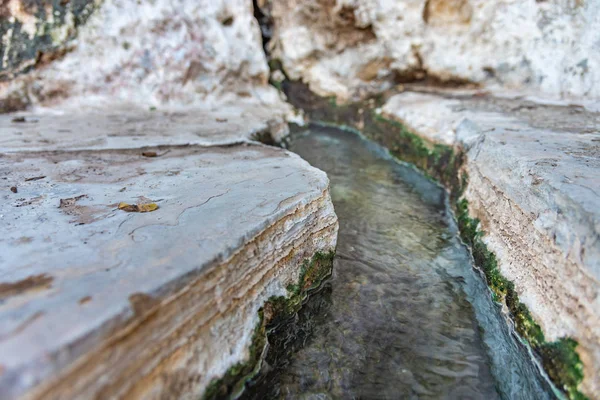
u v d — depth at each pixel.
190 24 5.50
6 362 1.05
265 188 2.44
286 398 1.94
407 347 2.27
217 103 5.77
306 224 2.37
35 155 3.13
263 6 7.45
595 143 2.93
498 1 5.22
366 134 6.32
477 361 2.20
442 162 4.29
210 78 5.77
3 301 1.33
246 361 1.84
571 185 2.09
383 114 5.84
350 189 4.25
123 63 5.19
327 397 1.97
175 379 1.50
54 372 1.08
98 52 5.07
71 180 2.61
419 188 4.35
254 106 5.87
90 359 1.17
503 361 2.21
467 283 2.83
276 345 2.16
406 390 2.02
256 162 3.03
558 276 1.99
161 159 3.12
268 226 2.02
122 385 1.28
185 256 1.63
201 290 1.59
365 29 6.40
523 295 2.29
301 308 2.40
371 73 6.72
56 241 1.77
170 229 1.89
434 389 2.03
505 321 2.40
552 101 4.59
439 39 5.94
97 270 1.53
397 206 3.93
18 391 1.02
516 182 2.56
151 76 5.34
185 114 4.97
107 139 3.61
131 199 2.28
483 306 2.61
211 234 1.83
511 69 5.34
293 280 2.33
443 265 3.02
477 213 3.17
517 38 5.15
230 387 1.76
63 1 4.83
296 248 2.33
